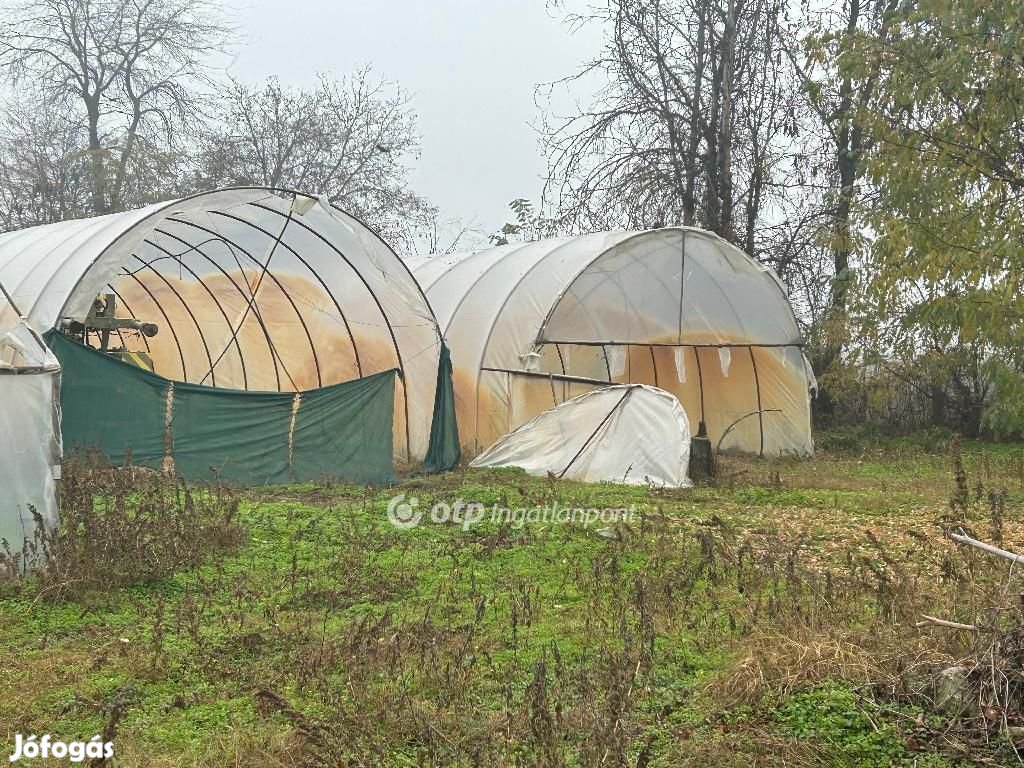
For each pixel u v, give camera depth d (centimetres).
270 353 2108
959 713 602
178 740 593
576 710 611
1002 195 1966
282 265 1911
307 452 1666
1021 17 1872
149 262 1983
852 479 1752
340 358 2003
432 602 873
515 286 2056
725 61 2756
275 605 863
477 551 1061
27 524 955
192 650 741
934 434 2577
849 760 565
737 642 754
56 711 632
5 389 955
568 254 2055
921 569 973
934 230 1950
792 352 2283
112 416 1530
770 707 623
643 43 2839
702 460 1702
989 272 1855
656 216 2872
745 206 2917
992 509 962
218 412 1605
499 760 556
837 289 2584
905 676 641
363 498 1431
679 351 2167
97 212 3878
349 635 738
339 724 586
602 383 1877
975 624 685
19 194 4019
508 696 638
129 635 774
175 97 4022
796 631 739
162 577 931
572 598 895
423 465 1856
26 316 1551
